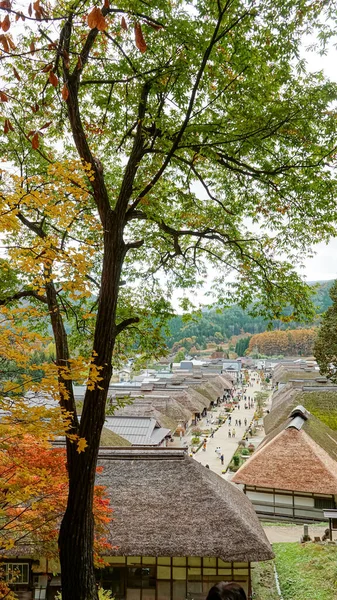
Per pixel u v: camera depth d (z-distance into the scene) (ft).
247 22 23.47
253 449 135.85
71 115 24.35
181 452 53.01
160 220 26.55
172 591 47.47
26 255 19.10
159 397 166.30
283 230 31.40
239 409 236.43
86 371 20.66
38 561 46.68
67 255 19.26
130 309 34.37
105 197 25.04
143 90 26.63
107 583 48.29
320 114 24.61
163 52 26.27
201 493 48.37
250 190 31.09
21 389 19.81
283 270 31.12
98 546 31.01
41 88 29.43
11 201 17.61
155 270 38.17
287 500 79.05
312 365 284.41
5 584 24.75
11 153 31.55
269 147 28.22
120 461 52.65
